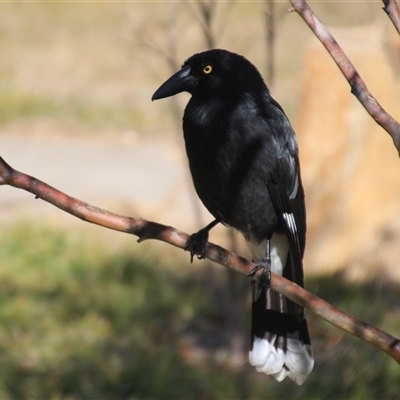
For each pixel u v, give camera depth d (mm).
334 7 17938
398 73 12703
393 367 9141
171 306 11547
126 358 10133
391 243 12578
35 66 26281
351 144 13227
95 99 23422
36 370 9820
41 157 18406
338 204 13148
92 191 16219
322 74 13352
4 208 15508
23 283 12281
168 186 16688
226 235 13477
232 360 10086
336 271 12672
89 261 12883
